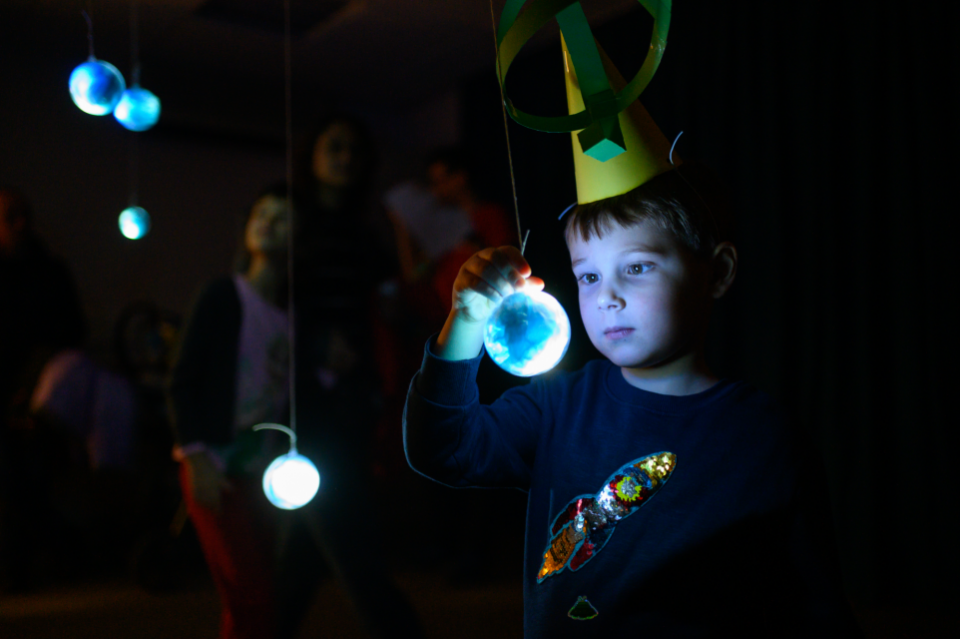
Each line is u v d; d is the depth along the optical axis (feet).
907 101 8.65
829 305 9.20
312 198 5.86
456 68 14.88
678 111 11.10
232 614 4.77
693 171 2.94
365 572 4.95
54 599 9.18
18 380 10.21
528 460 2.92
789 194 9.77
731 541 2.48
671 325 2.61
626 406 2.77
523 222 13.76
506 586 9.41
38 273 10.70
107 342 13.64
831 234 9.21
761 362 9.80
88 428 10.10
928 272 8.42
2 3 11.80
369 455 5.33
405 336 7.64
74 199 13.62
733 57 10.49
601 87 2.32
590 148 2.46
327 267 5.51
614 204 2.62
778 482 2.55
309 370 5.22
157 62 14.29
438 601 8.66
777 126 9.80
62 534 10.21
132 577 10.25
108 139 14.03
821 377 9.27
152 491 10.52
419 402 2.60
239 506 4.86
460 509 10.58
